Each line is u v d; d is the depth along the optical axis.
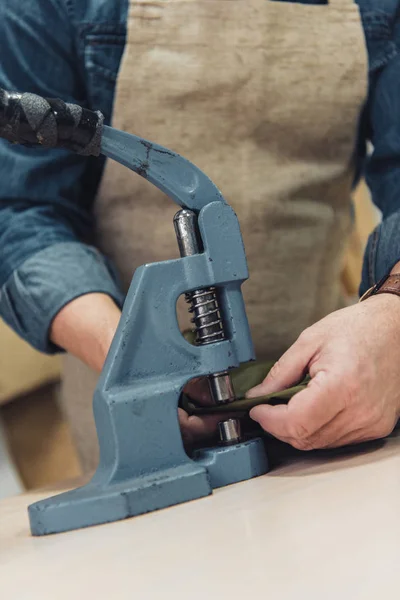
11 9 0.97
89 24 0.97
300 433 0.67
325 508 0.50
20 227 0.95
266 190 1.06
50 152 0.99
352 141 1.11
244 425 0.74
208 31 1.00
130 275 1.08
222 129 1.03
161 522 0.55
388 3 1.08
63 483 0.93
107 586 0.42
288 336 1.11
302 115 1.05
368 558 0.39
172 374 0.64
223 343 0.67
